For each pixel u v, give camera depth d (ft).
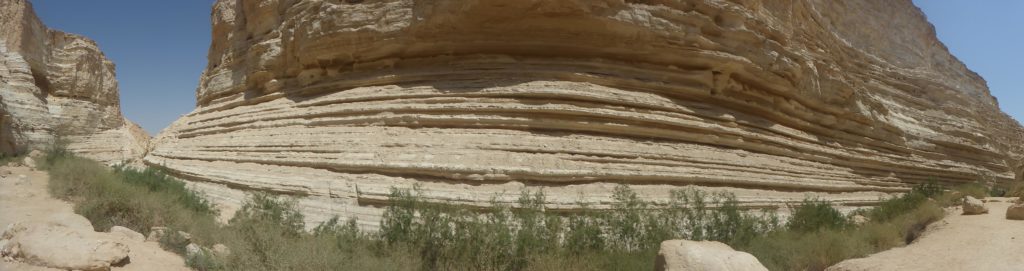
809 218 34.12
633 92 41.75
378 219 32.71
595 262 22.91
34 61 94.27
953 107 87.25
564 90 39.78
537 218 28.81
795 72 50.16
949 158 77.82
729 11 45.09
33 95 87.61
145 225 24.48
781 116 50.83
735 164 41.81
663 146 40.09
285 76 54.24
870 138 62.75
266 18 59.93
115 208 25.46
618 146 38.37
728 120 44.50
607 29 41.73
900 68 86.17
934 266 19.88
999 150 96.53
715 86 45.55
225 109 59.93
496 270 22.16
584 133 39.22
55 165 44.04
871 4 84.43
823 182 49.21
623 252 24.82
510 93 39.88
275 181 37.93
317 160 39.04
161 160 55.47
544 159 36.11
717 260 14.84
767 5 51.24
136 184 34.53
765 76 47.62
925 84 86.84
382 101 42.98
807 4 60.39
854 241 27.17
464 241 23.44
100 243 17.37
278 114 48.65
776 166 45.29
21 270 15.56
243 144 46.85
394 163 36.06
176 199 31.19
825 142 55.16
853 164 57.06
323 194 35.24
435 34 43.62
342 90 47.21
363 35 45.11
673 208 31.24
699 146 41.98
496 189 33.88
